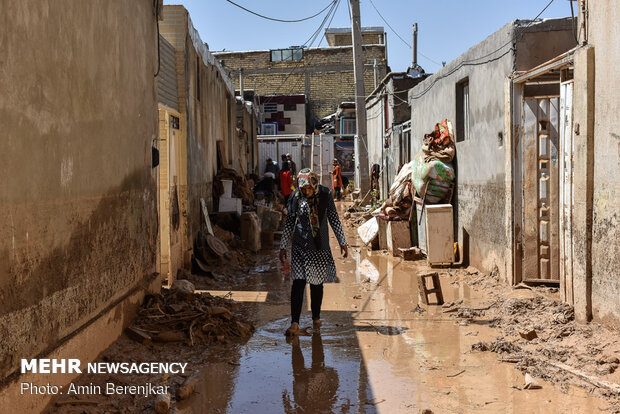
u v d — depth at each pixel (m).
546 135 7.96
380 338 6.23
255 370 5.27
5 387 3.35
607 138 5.51
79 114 4.57
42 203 3.89
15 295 3.51
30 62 3.71
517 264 8.10
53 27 4.08
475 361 5.42
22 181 3.60
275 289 8.89
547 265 8.04
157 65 7.40
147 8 6.91
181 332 6.04
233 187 15.29
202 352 5.74
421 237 11.46
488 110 9.07
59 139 4.18
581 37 6.00
